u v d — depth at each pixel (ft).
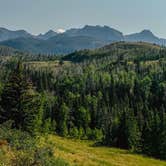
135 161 236.84
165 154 318.04
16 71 183.42
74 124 535.19
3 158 81.35
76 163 146.92
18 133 122.83
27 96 179.73
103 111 579.89
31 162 75.46
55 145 185.88
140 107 569.23
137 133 359.46
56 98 632.38
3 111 174.91
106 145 375.25
